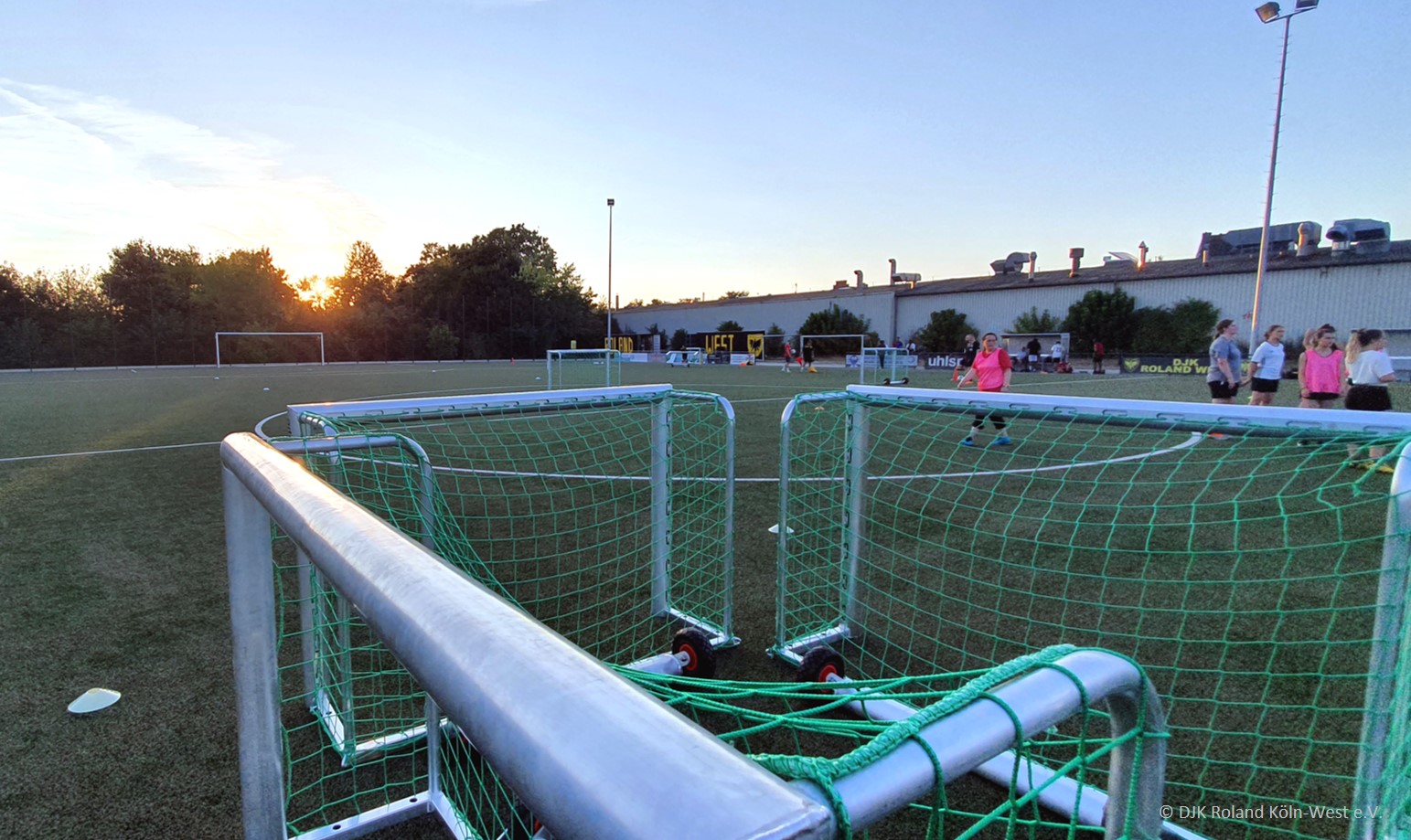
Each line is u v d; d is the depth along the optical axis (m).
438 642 0.47
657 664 3.01
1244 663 3.14
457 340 44.12
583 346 52.44
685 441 9.25
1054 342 34.72
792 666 3.20
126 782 2.37
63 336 31.09
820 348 42.84
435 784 2.26
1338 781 2.31
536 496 6.25
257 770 1.15
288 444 2.25
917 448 8.57
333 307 44.53
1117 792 0.73
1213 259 34.22
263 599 1.14
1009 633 3.47
